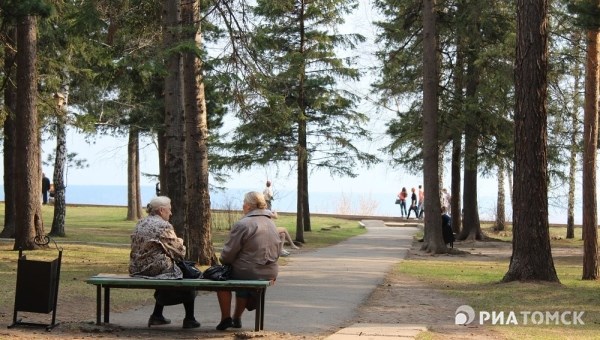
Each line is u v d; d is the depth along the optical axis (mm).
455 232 39750
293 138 35438
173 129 19234
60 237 29375
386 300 14461
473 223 38562
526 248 17297
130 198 45344
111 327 10172
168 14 18391
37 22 24156
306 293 15102
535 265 17234
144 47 19047
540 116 17125
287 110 21359
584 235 19531
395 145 37750
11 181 27828
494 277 19219
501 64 33062
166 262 10336
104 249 24188
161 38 19750
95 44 25859
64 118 29016
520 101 17188
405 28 32688
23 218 22531
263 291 10445
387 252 28609
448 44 35125
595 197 19469
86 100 34906
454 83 35719
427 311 13109
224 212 41000
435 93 30156
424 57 30375
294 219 49594
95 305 12555
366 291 15641
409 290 16188
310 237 37406
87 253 22484
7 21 18531
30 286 10031
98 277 10359
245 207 10648
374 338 9852
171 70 19109
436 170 29797
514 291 15836
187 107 20141
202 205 20172
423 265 22953
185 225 19297
